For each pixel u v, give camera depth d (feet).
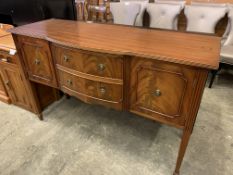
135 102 3.90
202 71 2.91
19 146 5.12
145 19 9.69
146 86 3.57
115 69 3.65
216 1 8.85
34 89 5.56
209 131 5.54
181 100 3.35
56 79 4.69
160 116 3.77
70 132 5.56
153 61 3.23
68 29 4.74
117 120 6.00
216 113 6.24
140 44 3.70
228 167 4.49
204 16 7.90
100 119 6.05
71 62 4.05
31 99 5.74
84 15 9.27
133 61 3.43
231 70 8.83
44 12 5.73
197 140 5.23
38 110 5.84
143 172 4.43
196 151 4.91
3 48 5.20
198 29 8.04
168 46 3.58
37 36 4.21
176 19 8.44
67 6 5.71
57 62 4.34
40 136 5.43
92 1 10.35
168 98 3.46
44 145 5.15
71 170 4.50
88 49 3.59
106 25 5.14
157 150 4.96
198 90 3.10
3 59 5.51
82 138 5.36
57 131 5.60
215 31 8.77
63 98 7.06
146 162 4.66
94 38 4.07
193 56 3.10
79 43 3.77
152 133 5.51
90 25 5.12
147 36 4.19
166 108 3.60
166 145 5.10
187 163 4.60
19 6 5.91
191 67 2.96
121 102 4.04
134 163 4.63
